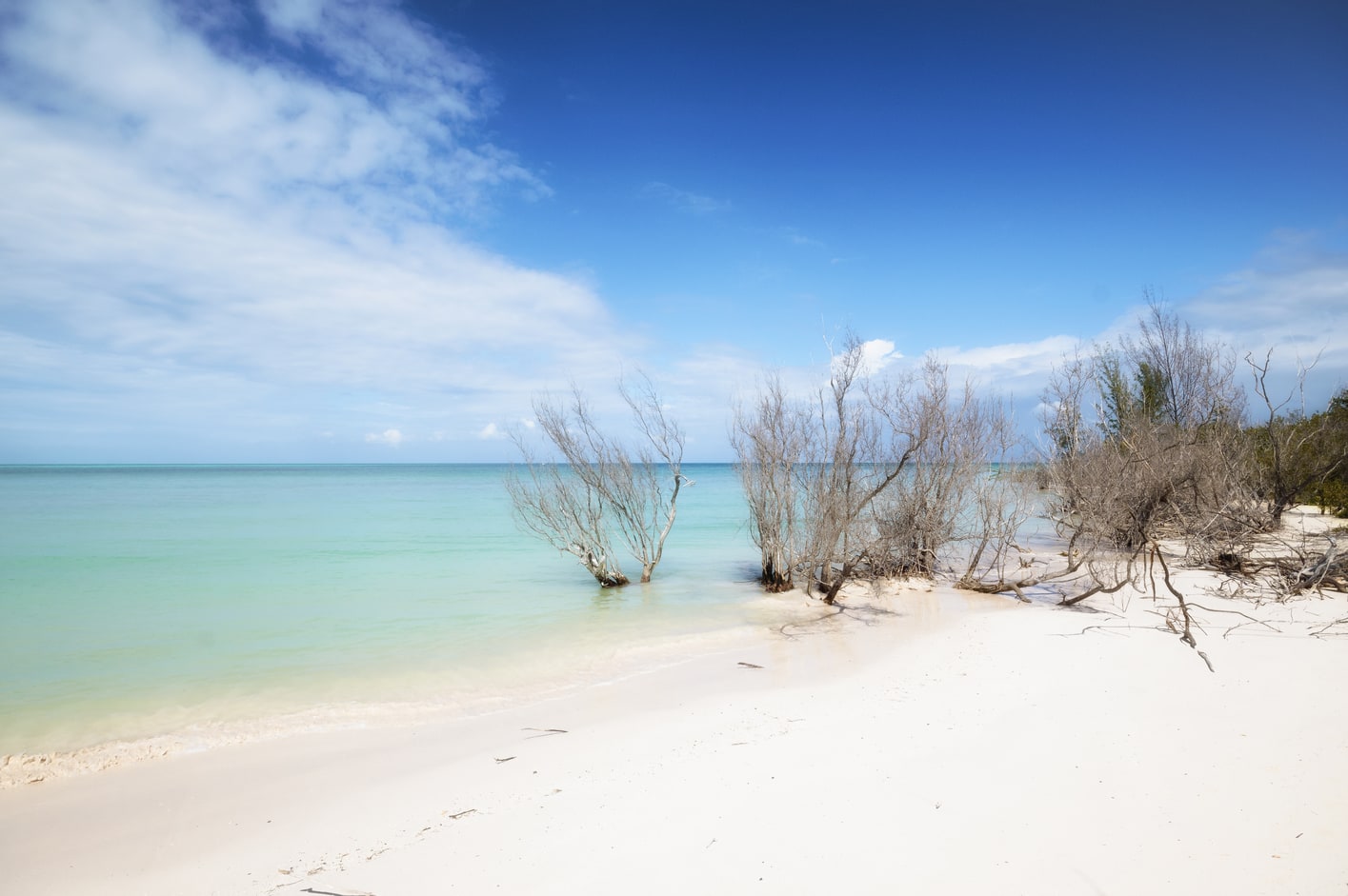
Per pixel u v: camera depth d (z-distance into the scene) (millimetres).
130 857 5102
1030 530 24844
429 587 15648
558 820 5148
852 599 14125
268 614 12961
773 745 6398
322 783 6281
